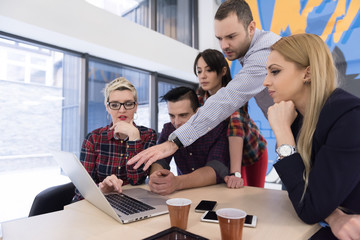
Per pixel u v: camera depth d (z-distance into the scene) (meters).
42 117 4.88
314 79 0.74
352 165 0.61
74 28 2.65
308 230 0.65
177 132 1.08
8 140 5.14
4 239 0.61
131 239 0.60
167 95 1.46
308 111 0.75
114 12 3.28
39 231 0.66
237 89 1.17
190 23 4.68
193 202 0.91
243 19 1.26
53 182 4.36
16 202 3.20
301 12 3.46
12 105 5.22
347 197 0.67
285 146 0.76
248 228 0.66
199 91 1.81
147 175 1.31
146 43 3.48
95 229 0.67
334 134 0.65
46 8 2.43
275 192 1.05
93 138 1.38
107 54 3.21
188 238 0.54
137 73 4.09
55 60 3.70
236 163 1.38
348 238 0.61
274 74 0.81
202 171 1.21
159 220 0.74
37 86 5.42
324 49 0.76
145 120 4.14
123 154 1.36
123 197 0.96
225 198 0.96
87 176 0.70
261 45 1.25
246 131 1.56
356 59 3.08
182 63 4.11
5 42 2.68
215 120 1.14
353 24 3.12
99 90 3.53
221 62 1.68
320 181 0.65
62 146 3.36
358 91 3.06
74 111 3.20
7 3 2.17
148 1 3.86
